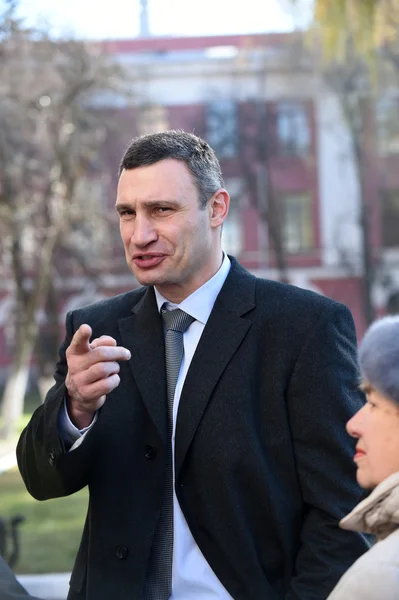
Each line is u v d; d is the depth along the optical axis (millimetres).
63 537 11391
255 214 41625
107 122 27203
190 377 2924
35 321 26047
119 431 2973
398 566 1952
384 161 36594
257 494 2836
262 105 37531
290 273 41438
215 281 3045
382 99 34344
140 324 3080
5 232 25078
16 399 25734
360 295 41000
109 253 29188
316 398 2871
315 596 2732
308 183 40500
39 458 2875
